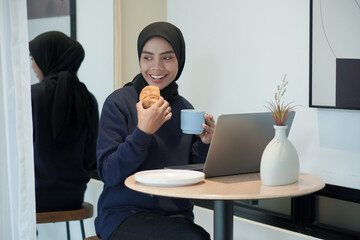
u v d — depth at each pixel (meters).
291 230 2.37
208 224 2.58
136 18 2.90
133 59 2.92
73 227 2.60
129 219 1.64
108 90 2.74
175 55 1.85
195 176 1.49
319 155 2.25
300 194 1.36
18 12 1.86
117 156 1.61
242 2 2.52
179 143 1.85
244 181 1.51
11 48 1.86
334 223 2.22
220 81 2.67
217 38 2.67
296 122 2.34
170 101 1.89
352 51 2.04
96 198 2.64
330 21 2.11
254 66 2.49
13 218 1.91
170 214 1.78
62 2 2.52
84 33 2.61
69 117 2.47
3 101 1.89
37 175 2.36
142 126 1.58
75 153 2.49
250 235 2.45
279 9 2.36
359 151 2.09
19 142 1.87
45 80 2.41
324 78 2.15
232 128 1.52
